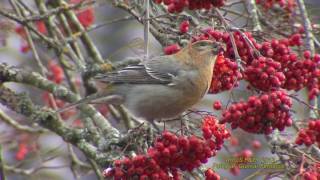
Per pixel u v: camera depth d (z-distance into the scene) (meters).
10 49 17.11
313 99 9.97
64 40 13.28
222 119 8.76
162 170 8.38
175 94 10.03
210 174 8.87
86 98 10.73
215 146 8.46
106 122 11.65
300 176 9.13
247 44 9.24
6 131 14.62
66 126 11.77
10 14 12.57
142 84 10.30
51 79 15.59
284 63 9.37
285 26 11.62
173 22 10.51
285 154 9.66
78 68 13.08
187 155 8.38
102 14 19.45
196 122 9.84
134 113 10.48
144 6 10.72
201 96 10.04
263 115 8.75
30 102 12.09
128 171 8.34
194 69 9.97
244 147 14.31
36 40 14.61
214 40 9.74
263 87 8.98
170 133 8.43
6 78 12.27
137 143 9.31
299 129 10.23
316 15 12.47
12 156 15.76
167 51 10.58
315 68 9.45
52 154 14.88
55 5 14.12
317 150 9.89
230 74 9.21
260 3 12.52
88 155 11.04
